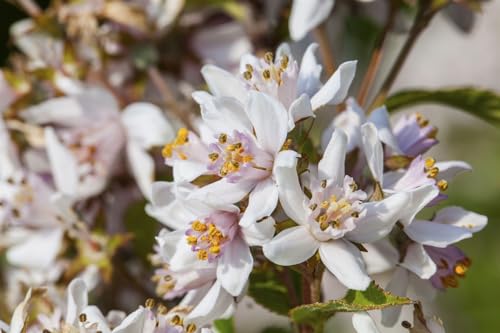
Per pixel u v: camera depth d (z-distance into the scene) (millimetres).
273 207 345
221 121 352
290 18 444
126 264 441
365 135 349
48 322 370
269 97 345
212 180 353
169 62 451
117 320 370
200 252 349
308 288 360
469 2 411
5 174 433
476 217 360
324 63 442
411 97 403
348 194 346
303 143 353
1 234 434
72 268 422
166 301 418
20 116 436
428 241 354
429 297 364
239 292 347
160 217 360
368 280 342
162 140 434
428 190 348
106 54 442
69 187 427
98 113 438
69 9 438
